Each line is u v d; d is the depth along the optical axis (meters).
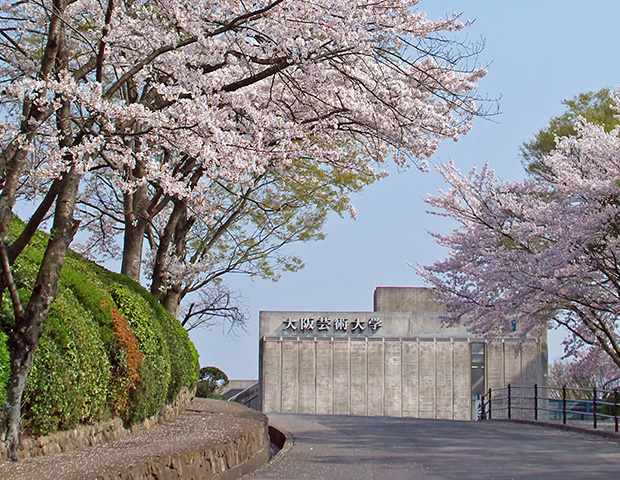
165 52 9.72
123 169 11.41
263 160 10.44
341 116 12.31
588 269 15.82
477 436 13.58
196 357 15.93
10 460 6.63
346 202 17.23
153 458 6.88
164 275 15.11
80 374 7.91
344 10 9.86
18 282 8.08
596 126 17.23
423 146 11.84
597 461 9.35
